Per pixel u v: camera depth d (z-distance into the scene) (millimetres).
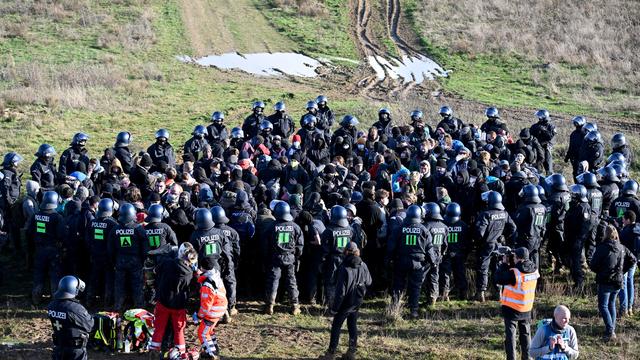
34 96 33188
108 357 13156
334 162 19844
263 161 20562
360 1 56844
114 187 17547
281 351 13695
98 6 50719
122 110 33344
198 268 13523
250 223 16062
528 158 22438
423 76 44531
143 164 18922
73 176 18297
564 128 33500
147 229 14727
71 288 11461
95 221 15305
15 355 13055
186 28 48969
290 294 15672
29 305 15742
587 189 17516
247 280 16672
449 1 56281
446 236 15594
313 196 17000
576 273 16969
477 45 48812
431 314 15875
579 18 52656
